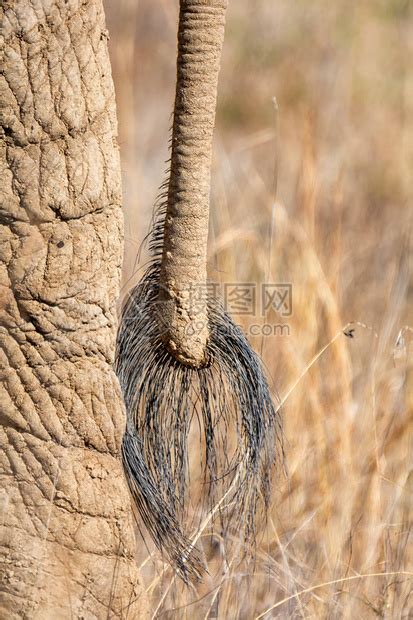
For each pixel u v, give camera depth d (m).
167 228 6.75
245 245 13.60
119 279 6.84
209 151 6.68
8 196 6.33
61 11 6.25
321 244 14.59
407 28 25.66
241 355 7.23
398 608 9.04
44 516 6.68
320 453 10.63
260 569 9.25
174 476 7.27
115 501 6.93
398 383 11.59
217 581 8.99
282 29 25.09
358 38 25.12
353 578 9.11
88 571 6.84
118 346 7.16
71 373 6.65
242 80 23.12
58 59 6.29
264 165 18.66
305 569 9.58
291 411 10.91
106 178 6.61
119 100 16.86
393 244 16.66
